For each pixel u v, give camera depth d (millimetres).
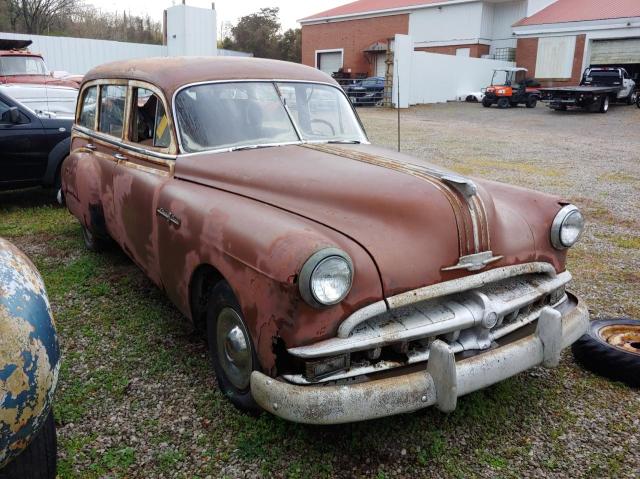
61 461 2676
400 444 2818
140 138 4152
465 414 3066
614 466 2693
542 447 2826
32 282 2125
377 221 2703
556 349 2826
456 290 2691
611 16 28766
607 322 3840
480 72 31500
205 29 23062
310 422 2344
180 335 3916
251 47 52000
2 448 1867
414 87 28344
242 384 2887
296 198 2945
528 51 31969
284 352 2496
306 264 2283
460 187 2873
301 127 3990
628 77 25906
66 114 7961
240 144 3711
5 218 6906
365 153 3566
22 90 8469
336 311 2416
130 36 52031
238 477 2596
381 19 37156
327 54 40594
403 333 2508
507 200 3434
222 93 3840
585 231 6777
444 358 2443
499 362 2672
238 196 3119
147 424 2953
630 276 5203
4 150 6742
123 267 5262
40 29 45688
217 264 2816
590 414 3100
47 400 2002
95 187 4641
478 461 2717
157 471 2629
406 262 2602
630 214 7641
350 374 2443
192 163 3525
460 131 17500
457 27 33969
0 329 1873
